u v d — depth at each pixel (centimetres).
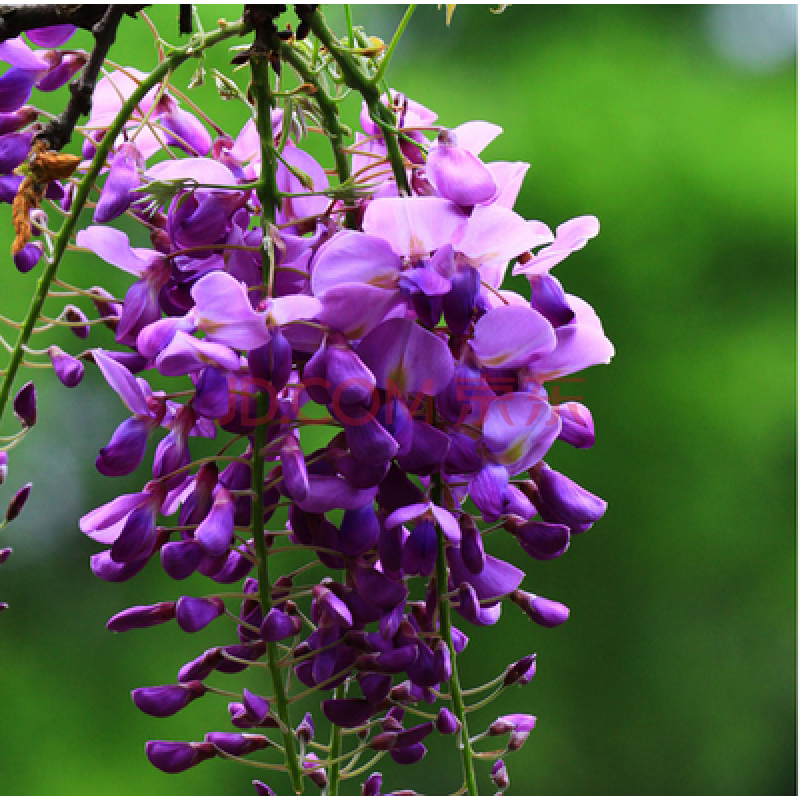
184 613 120
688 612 337
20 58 121
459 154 119
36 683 319
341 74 122
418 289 118
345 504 120
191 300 121
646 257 337
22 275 319
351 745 200
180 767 120
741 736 334
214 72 123
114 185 119
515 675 122
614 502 335
